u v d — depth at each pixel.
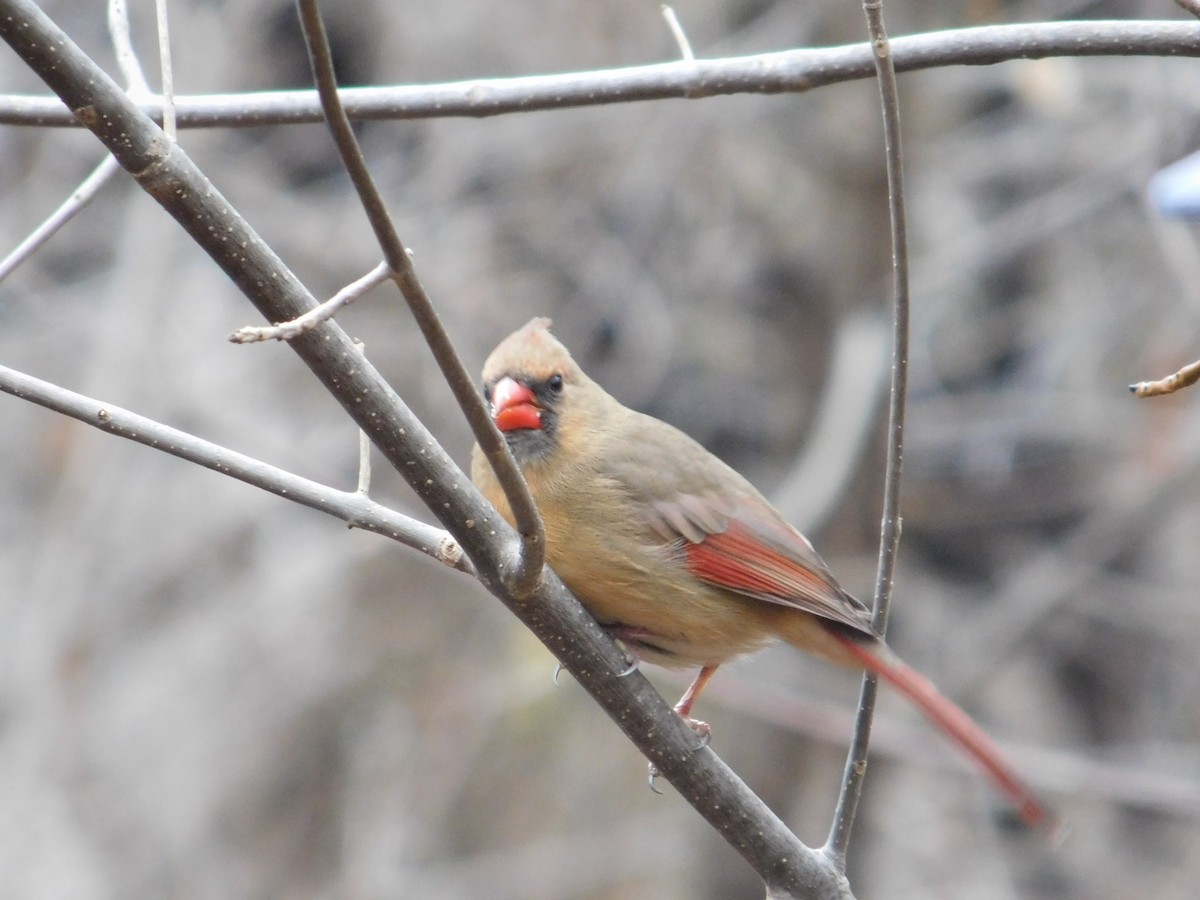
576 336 13.08
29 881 12.42
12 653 12.93
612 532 6.38
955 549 15.30
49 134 13.06
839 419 11.99
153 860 12.98
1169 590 14.62
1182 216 7.68
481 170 13.12
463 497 4.74
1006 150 13.69
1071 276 14.48
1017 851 14.89
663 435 6.70
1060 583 14.25
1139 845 15.02
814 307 12.83
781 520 6.60
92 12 12.83
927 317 13.69
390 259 3.95
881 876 13.96
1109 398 14.10
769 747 12.74
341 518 5.02
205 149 12.70
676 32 6.06
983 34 5.68
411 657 13.64
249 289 4.38
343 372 4.54
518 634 13.41
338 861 13.28
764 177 12.90
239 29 12.88
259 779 13.46
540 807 13.41
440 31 13.40
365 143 13.59
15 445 13.33
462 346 12.40
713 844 13.37
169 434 4.89
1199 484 14.34
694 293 13.48
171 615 13.62
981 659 14.19
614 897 13.06
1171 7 13.03
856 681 12.95
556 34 13.22
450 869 13.01
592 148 12.98
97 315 12.65
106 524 13.24
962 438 14.23
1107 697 15.45
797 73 5.88
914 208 13.13
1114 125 13.60
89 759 13.02
